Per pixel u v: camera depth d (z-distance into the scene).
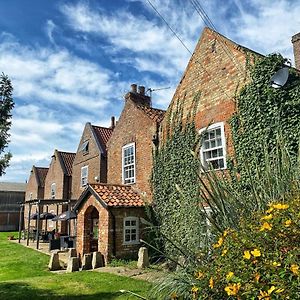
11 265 15.18
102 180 22.14
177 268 5.05
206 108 13.21
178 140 14.29
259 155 10.56
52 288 9.31
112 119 26.08
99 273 11.41
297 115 9.86
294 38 15.04
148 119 16.59
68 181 30.17
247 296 3.21
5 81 8.89
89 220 15.66
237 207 5.01
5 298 8.38
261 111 10.79
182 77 14.88
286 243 3.42
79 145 26.62
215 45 13.43
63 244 20.36
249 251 3.50
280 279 3.06
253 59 11.50
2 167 8.84
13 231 44.38
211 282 3.60
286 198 4.60
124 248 13.97
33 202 23.55
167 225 13.44
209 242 4.83
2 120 8.73
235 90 11.96
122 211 14.27
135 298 7.68
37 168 39.69
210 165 7.09
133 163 17.33
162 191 14.61
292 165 6.01
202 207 5.46
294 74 10.26
